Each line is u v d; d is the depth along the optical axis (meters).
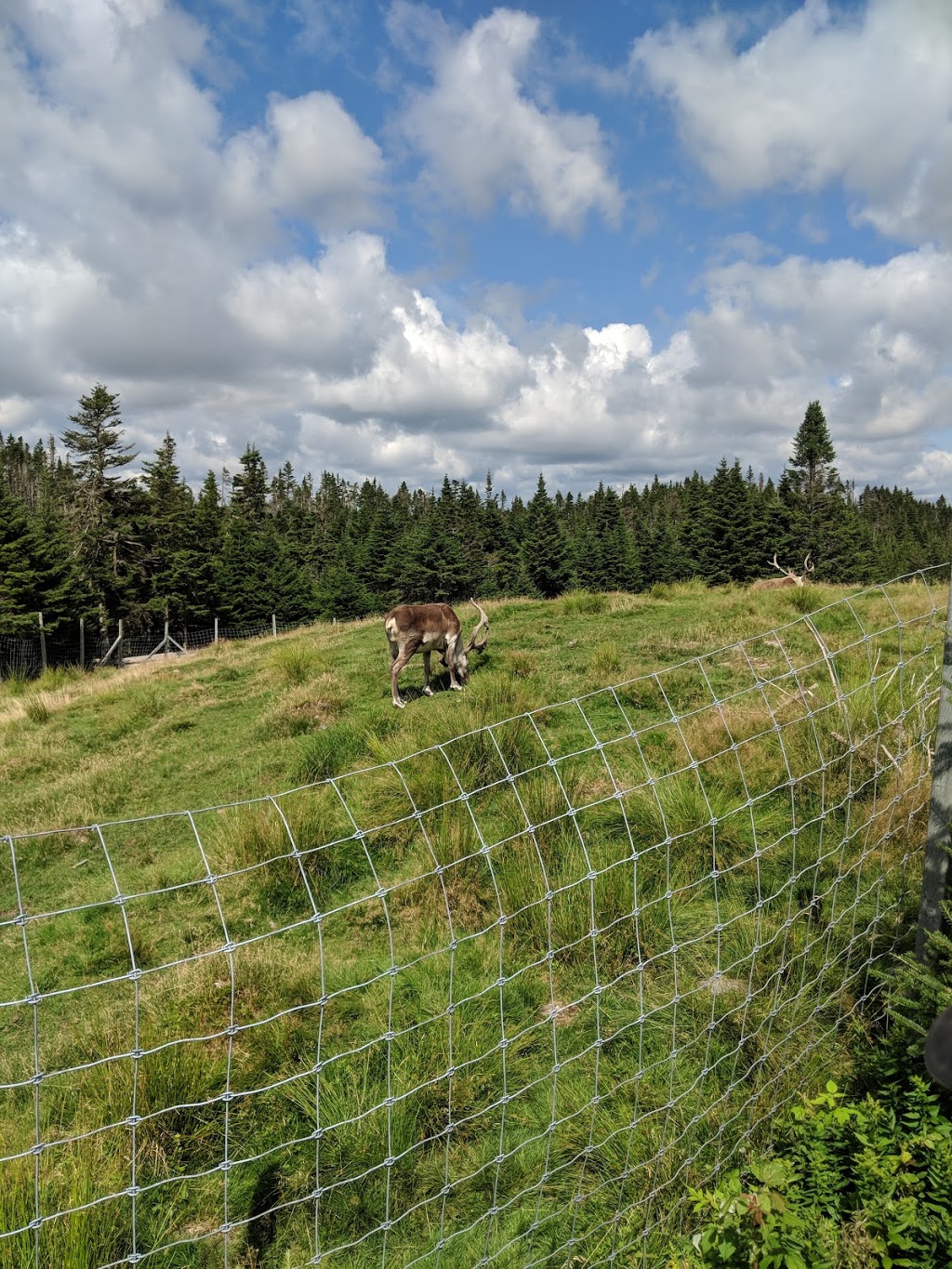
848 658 7.48
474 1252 2.58
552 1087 3.03
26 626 28.84
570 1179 2.80
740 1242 1.92
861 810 4.63
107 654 31.94
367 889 4.88
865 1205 2.00
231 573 41.53
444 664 9.62
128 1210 2.73
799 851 4.44
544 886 4.36
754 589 14.68
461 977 3.83
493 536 69.56
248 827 5.40
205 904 5.00
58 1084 3.44
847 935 3.70
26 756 8.71
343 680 9.90
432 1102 3.13
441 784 5.61
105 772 7.77
